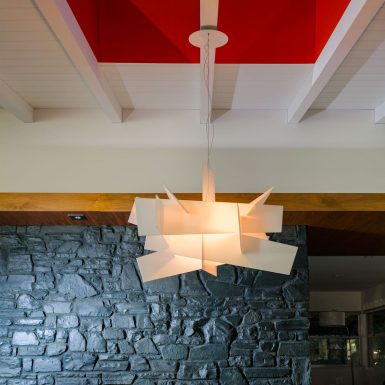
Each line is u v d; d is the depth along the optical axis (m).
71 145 4.48
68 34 2.84
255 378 4.44
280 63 3.53
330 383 12.11
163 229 2.25
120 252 4.67
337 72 3.73
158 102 4.37
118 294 4.59
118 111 4.35
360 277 9.74
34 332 4.54
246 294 4.58
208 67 3.37
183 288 4.59
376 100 4.29
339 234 5.26
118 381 4.44
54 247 4.68
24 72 3.74
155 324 4.53
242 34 3.53
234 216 2.31
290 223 4.73
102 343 4.50
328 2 3.19
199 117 4.52
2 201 4.27
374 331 12.10
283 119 4.52
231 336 4.51
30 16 2.95
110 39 3.51
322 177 4.44
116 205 4.30
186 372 4.45
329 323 10.26
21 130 4.49
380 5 2.58
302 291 4.59
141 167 4.45
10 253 4.68
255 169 4.45
